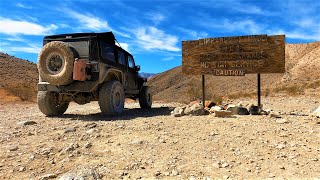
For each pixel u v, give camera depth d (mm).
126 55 11641
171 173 3873
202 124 6902
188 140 5430
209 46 9500
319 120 7316
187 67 9742
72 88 8938
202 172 3910
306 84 31094
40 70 8875
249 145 5074
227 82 60938
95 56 8977
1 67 34375
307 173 3854
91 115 9703
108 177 3770
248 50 9102
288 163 4219
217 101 13117
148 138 5586
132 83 12188
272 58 8898
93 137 5711
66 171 3971
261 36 8977
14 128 6855
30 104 18469
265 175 3807
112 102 9258
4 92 21828
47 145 5141
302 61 67562
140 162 4273
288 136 5641
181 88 62094
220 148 4934
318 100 15992
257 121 7262
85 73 8656
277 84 47000
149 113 10461
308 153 4641
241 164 4203
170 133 5996
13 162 4297
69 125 7207
